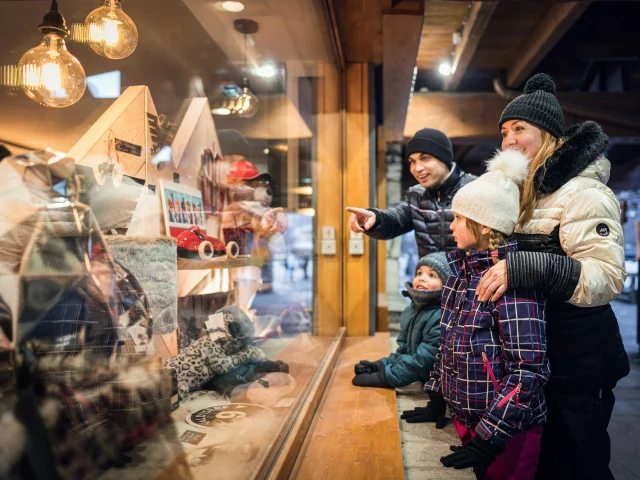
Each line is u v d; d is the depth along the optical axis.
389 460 1.28
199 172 1.54
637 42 5.12
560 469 1.36
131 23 1.18
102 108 1.06
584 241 1.21
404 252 8.83
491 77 5.46
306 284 2.42
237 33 2.18
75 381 0.65
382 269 4.47
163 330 1.05
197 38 2.02
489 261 1.30
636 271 7.91
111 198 0.96
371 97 3.09
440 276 1.89
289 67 2.45
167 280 1.06
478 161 8.84
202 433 1.00
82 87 0.90
